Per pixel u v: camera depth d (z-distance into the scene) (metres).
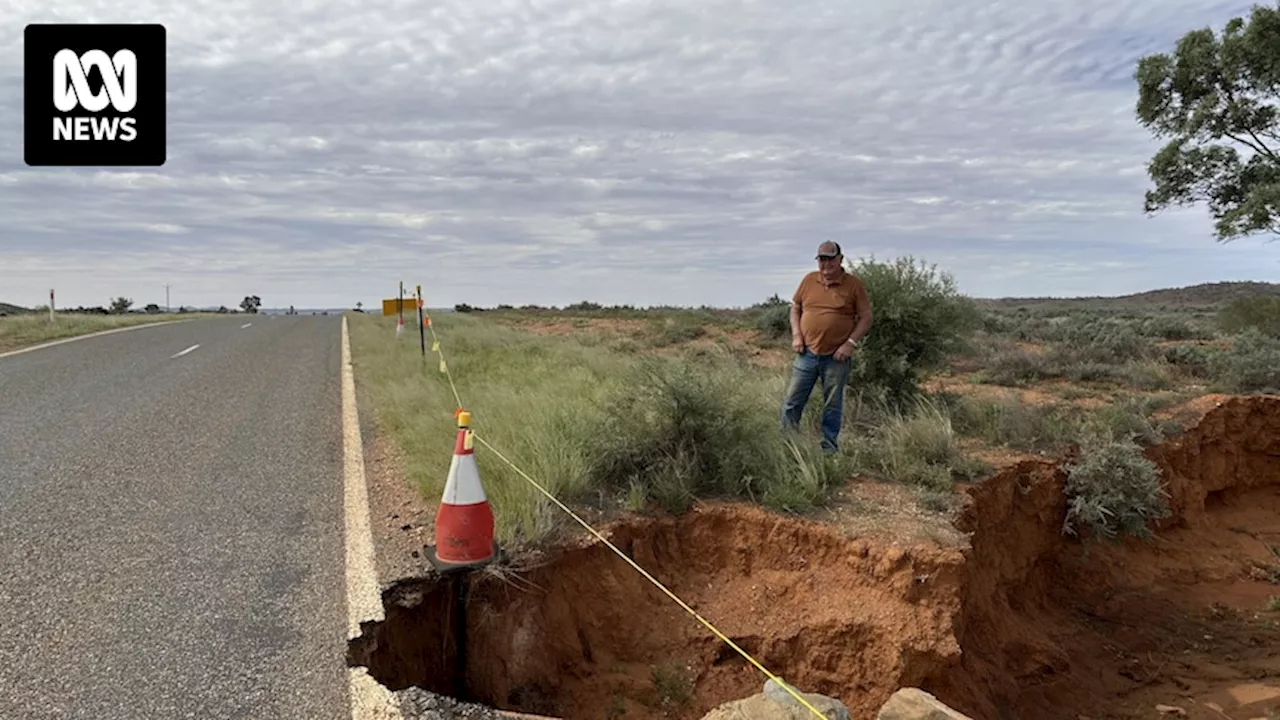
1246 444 10.62
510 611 5.06
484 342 17.44
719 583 5.98
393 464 7.44
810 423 8.05
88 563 5.00
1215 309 35.00
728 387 7.36
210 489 6.62
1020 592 7.31
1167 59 22.08
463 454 4.88
